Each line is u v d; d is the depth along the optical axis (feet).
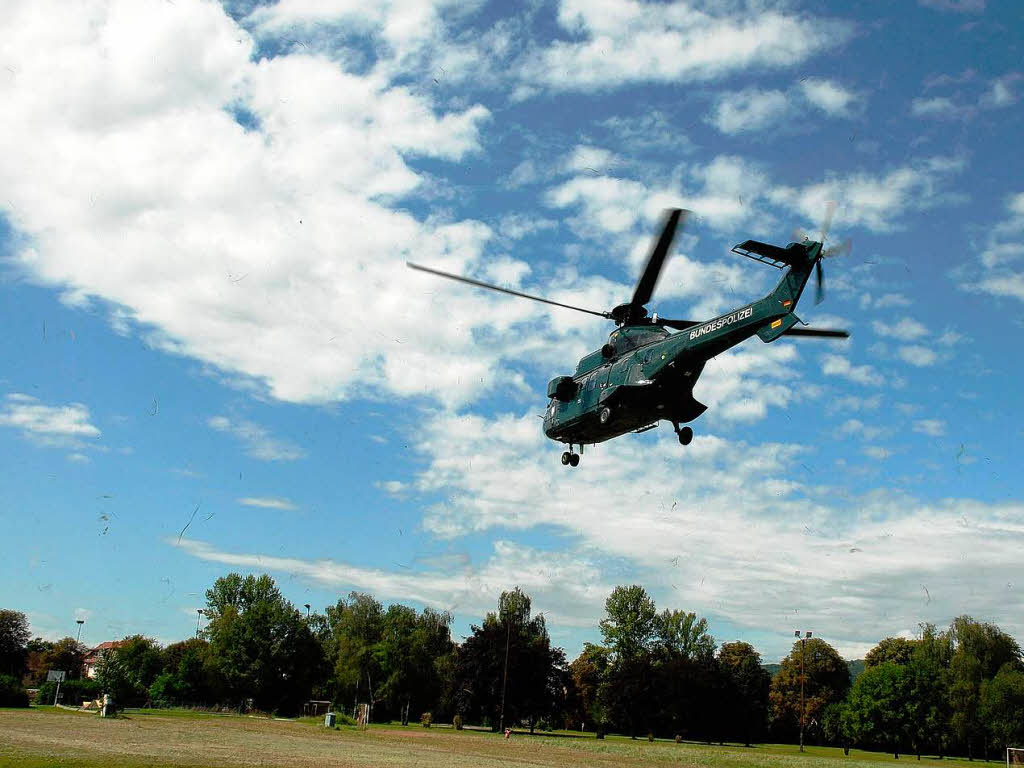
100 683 269.64
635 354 93.30
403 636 379.76
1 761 88.53
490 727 370.73
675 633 394.32
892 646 433.89
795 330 85.56
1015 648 337.52
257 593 367.86
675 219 86.33
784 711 432.25
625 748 237.25
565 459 106.73
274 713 340.59
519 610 404.98
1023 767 286.87
